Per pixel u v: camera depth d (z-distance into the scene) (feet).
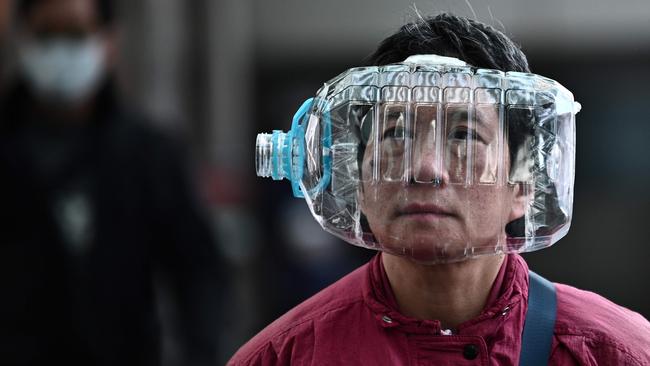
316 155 7.39
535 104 7.15
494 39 7.49
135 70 28.07
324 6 35.24
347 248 29.25
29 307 12.00
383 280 7.41
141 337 12.28
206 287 12.62
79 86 12.73
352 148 7.22
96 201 12.17
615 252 35.76
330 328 7.41
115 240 12.19
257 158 7.54
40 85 12.69
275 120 35.76
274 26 35.40
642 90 34.32
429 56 7.25
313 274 28.78
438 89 6.97
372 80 7.18
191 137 32.19
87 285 12.08
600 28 34.01
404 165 6.91
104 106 12.80
